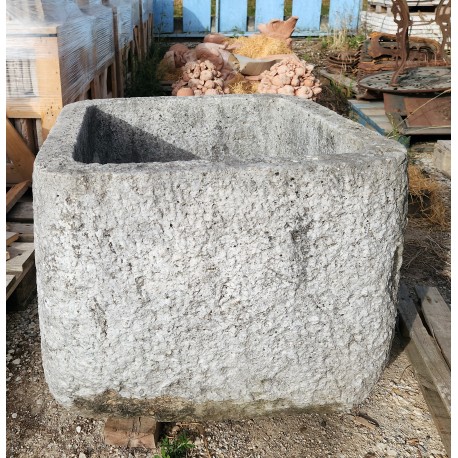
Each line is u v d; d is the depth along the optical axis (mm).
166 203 1351
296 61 4543
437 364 1844
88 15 3221
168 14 7453
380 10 6801
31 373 1971
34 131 2744
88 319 1448
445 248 2955
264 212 1384
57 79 2574
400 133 4129
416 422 1754
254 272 1436
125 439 1628
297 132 2092
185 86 4395
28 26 2494
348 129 1733
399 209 1492
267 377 1576
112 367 1512
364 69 5164
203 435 1692
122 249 1383
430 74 4645
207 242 1393
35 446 1679
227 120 2250
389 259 1524
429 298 2199
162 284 1422
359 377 1636
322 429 1722
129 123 2180
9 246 2352
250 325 1495
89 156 1926
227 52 5074
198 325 1478
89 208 1346
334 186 1396
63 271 1406
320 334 1545
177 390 1567
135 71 4934
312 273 1467
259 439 1685
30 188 2801
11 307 2312
